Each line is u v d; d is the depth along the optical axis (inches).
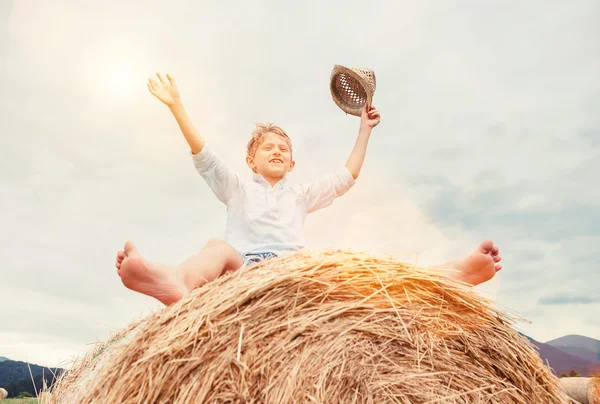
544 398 94.3
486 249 100.8
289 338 77.3
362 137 174.6
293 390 74.4
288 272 81.2
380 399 81.3
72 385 100.6
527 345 95.3
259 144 166.6
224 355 73.4
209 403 70.8
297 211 157.3
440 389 86.0
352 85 175.3
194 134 146.1
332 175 169.3
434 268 100.0
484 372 90.7
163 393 70.9
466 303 91.3
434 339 88.9
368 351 82.4
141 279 87.4
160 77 144.9
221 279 82.4
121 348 79.9
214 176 150.8
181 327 74.4
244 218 148.7
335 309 81.7
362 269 85.7
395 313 86.2
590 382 165.8
